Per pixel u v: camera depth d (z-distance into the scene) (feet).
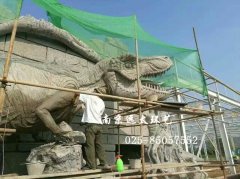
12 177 14.39
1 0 18.48
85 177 17.44
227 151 47.29
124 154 32.12
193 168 28.91
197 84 27.86
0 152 20.67
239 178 34.91
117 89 24.39
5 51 22.26
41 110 18.74
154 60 26.61
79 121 26.86
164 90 28.40
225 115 49.93
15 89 18.12
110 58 25.36
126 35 21.98
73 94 20.48
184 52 28.30
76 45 27.20
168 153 28.91
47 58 25.20
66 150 18.22
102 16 22.27
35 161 17.22
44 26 24.29
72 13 22.02
